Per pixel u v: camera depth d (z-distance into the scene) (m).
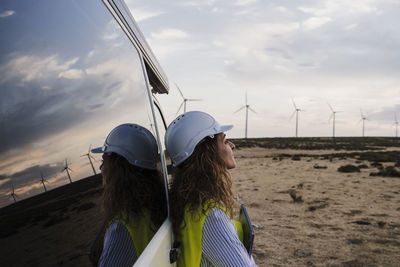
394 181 13.05
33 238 0.62
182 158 1.25
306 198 9.92
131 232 1.09
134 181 1.15
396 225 6.63
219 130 1.33
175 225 1.25
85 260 0.84
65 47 0.81
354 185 12.41
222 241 1.15
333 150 46.66
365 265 4.59
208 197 1.20
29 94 0.63
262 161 27.66
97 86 1.00
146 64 1.99
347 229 6.45
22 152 0.60
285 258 5.01
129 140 1.19
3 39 0.56
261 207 8.86
